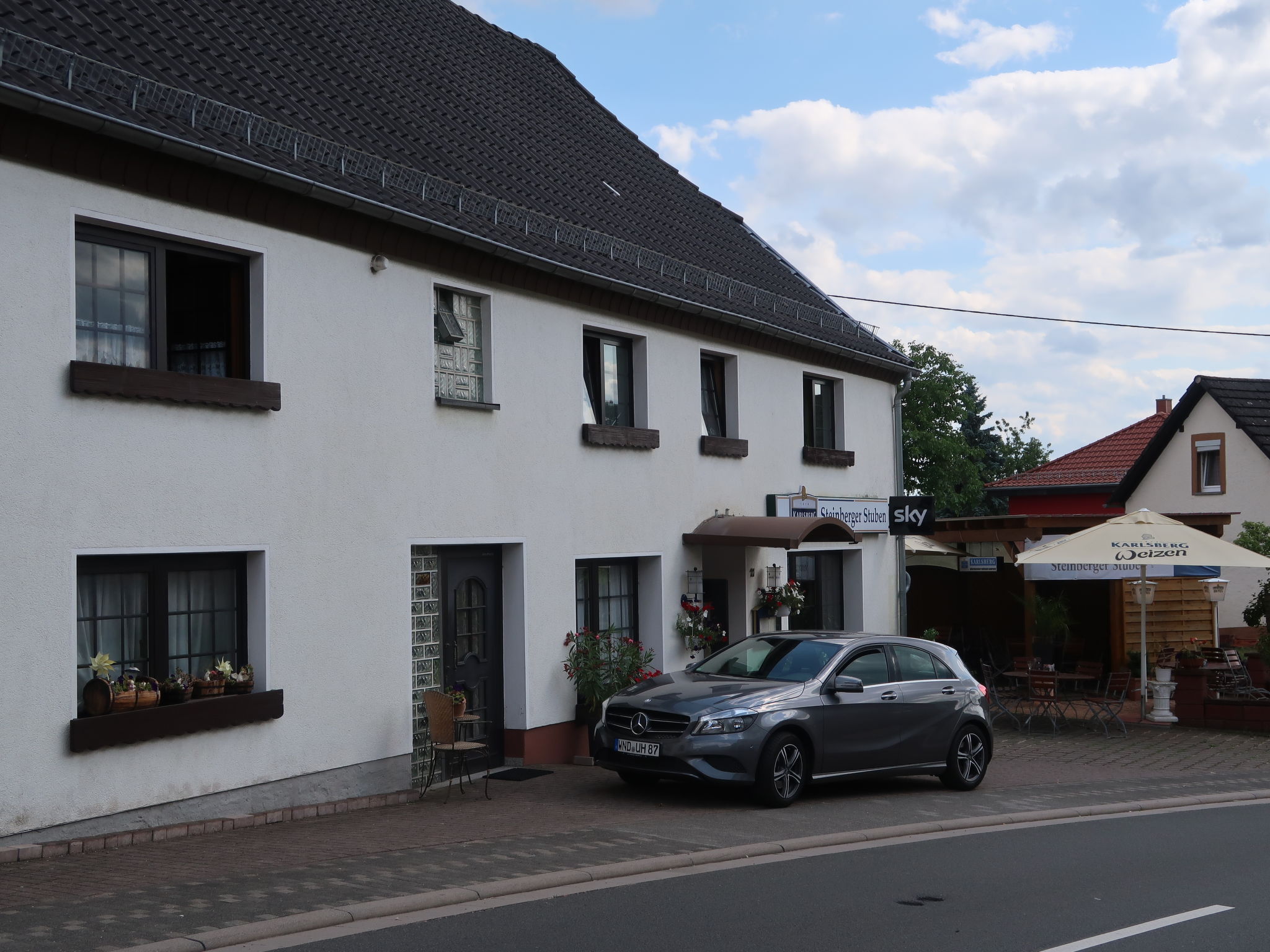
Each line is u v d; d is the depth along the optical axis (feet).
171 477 31.45
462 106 55.57
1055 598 78.13
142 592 31.53
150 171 30.86
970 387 161.58
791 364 64.49
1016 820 37.91
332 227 36.73
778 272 72.43
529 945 21.90
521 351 45.34
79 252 30.12
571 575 47.70
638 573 53.62
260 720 33.68
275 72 41.88
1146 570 70.23
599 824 34.37
